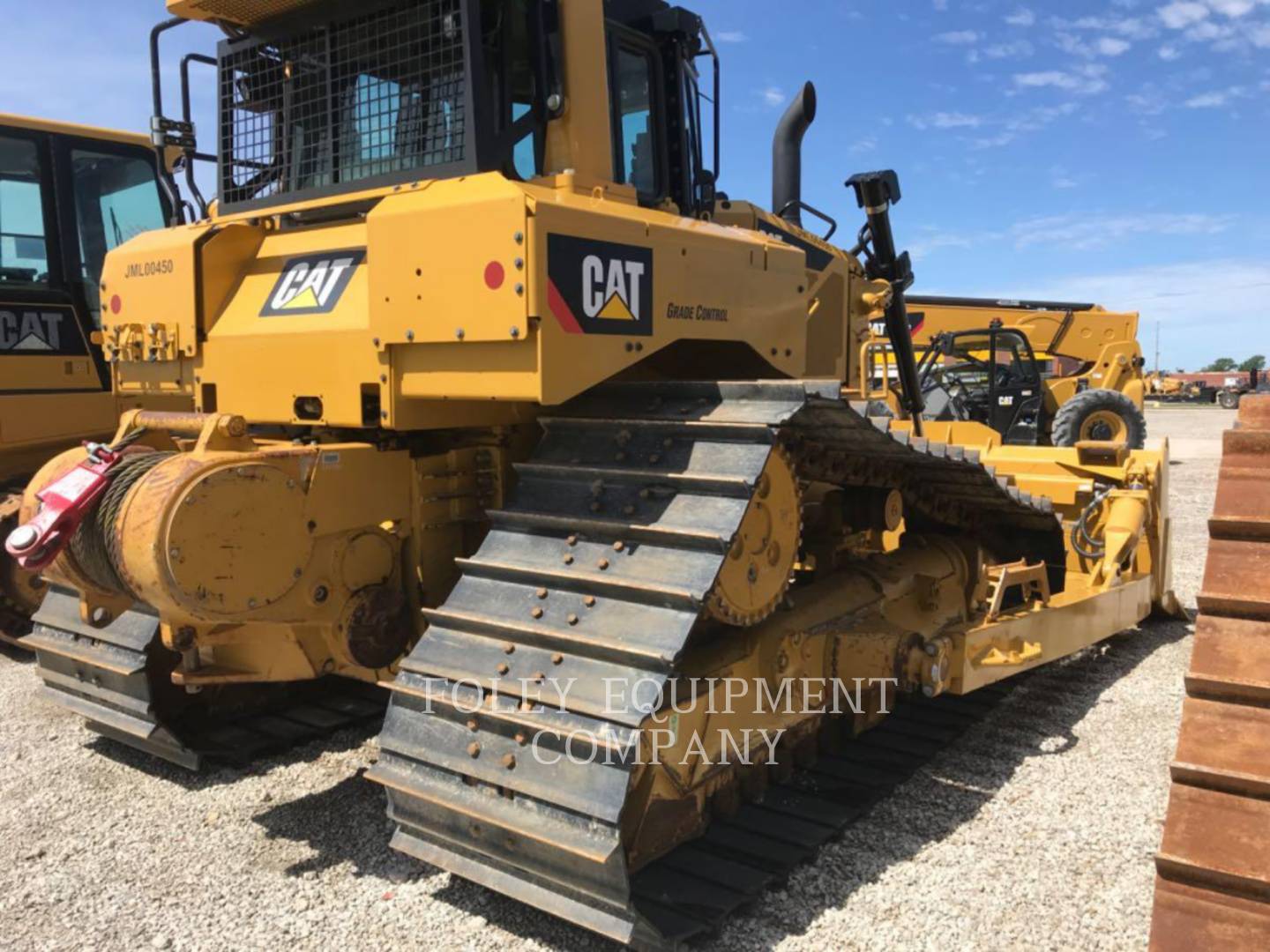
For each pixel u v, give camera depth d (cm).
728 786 321
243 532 287
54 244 613
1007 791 363
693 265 326
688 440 281
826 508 397
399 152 348
